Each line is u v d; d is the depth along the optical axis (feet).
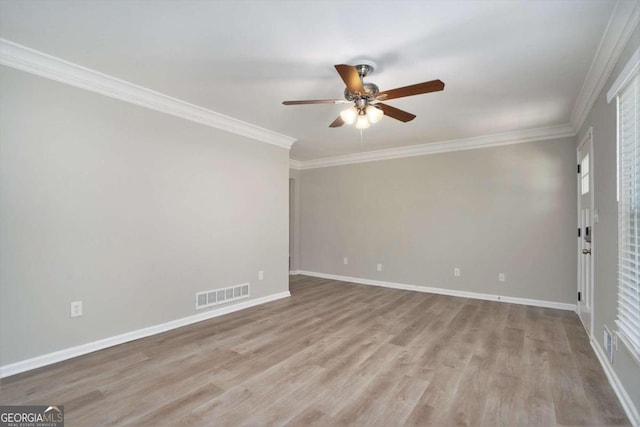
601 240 8.52
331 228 20.22
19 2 5.94
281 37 7.07
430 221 16.70
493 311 13.14
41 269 8.16
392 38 7.07
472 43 7.25
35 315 8.05
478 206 15.40
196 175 11.78
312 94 10.26
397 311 13.15
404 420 6.09
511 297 14.57
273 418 6.12
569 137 13.38
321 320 11.98
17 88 7.81
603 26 6.55
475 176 15.49
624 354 6.55
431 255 16.65
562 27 6.61
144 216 10.27
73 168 8.74
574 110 11.41
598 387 7.23
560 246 13.55
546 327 11.19
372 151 18.28
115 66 8.48
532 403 6.63
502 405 6.57
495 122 12.92
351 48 7.49
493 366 8.25
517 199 14.48
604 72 7.89
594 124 9.37
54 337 8.36
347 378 7.63
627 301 6.24
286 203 15.80
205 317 12.03
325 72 8.73
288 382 7.44
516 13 6.18
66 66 8.38
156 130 10.59
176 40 7.25
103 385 7.23
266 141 14.67
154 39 7.22
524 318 12.19
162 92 10.17
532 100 10.56
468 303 14.40
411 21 6.46
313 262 21.04
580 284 12.24
